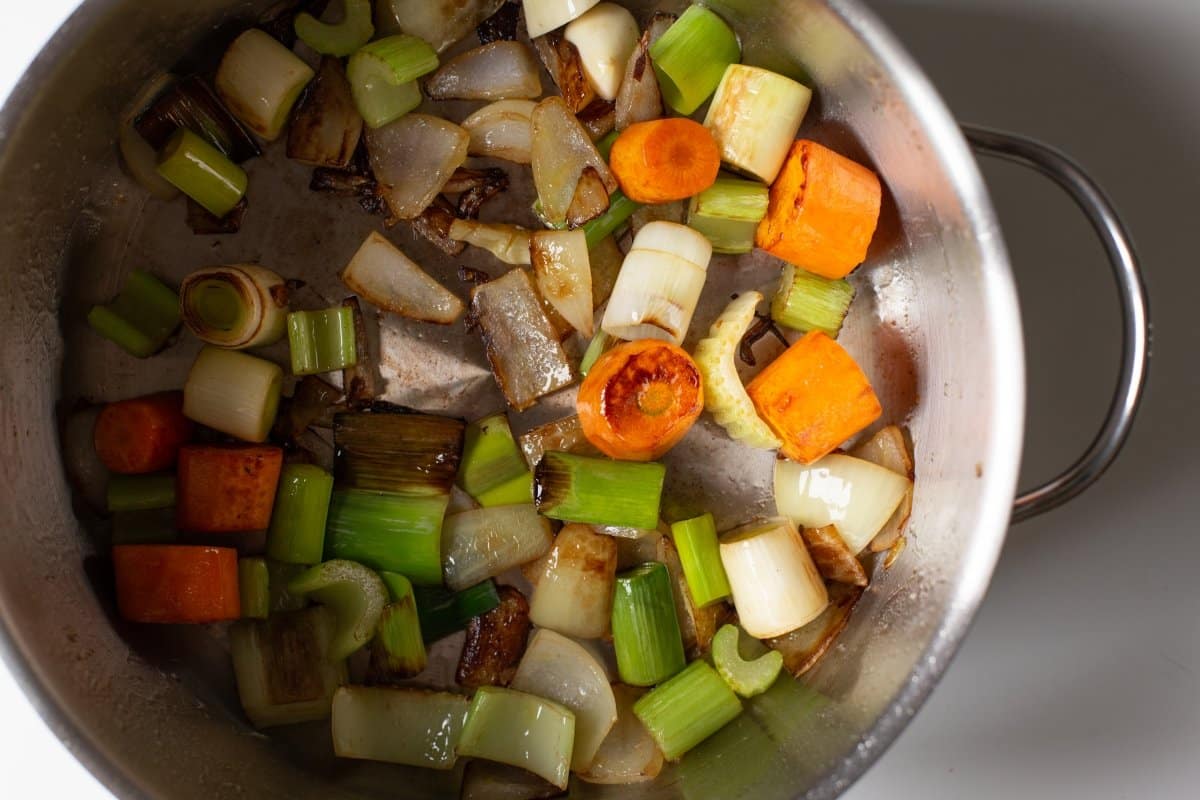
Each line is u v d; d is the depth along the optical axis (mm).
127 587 375
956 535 365
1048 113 412
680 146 375
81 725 349
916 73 349
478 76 391
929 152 357
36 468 373
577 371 398
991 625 414
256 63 379
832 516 394
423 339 395
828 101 386
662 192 381
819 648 396
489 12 391
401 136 388
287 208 394
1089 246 414
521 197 398
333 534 392
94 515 390
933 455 387
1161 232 414
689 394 375
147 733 365
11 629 344
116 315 385
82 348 390
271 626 389
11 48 392
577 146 385
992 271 350
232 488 380
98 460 387
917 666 356
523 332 392
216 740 381
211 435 395
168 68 380
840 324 397
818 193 376
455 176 393
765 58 388
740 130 383
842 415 383
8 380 364
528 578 399
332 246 394
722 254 402
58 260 379
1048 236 415
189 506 381
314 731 395
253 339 384
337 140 388
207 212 389
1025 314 417
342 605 392
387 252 388
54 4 394
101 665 368
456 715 387
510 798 384
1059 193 413
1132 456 414
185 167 379
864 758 354
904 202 384
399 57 378
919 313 394
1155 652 412
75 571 377
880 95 364
